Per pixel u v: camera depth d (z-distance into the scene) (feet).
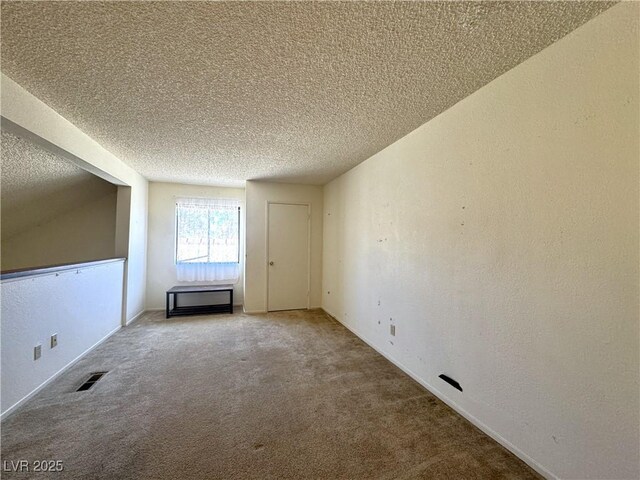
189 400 6.44
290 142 8.62
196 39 4.20
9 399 5.74
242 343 10.16
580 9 3.61
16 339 5.93
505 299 4.98
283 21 3.86
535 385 4.47
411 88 5.56
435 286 6.79
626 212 3.43
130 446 4.93
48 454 4.70
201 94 5.82
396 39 4.20
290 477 4.35
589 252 3.79
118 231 11.91
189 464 4.57
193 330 11.60
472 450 4.93
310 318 13.58
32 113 5.83
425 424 5.65
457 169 6.12
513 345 4.84
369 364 8.49
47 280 6.97
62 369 7.59
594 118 3.73
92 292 9.29
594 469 3.73
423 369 7.20
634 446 3.36
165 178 13.82
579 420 3.89
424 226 7.22
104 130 7.66
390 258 8.80
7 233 12.19
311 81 5.34
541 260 4.39
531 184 4.55
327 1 3.52
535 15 3.72
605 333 3.63
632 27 3.36
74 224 13.10
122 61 4.74
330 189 14.44
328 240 14.70
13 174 8.86
